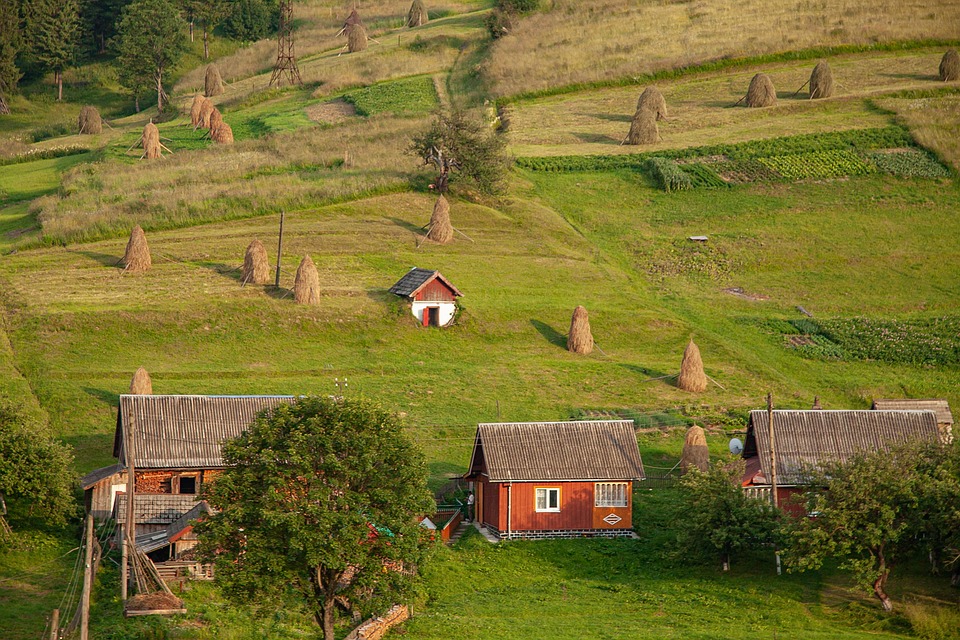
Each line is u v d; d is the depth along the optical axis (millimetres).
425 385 172875
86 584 97312
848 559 111438
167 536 118562
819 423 135750
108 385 164625
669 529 134250
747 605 110812
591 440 136750
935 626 103938
